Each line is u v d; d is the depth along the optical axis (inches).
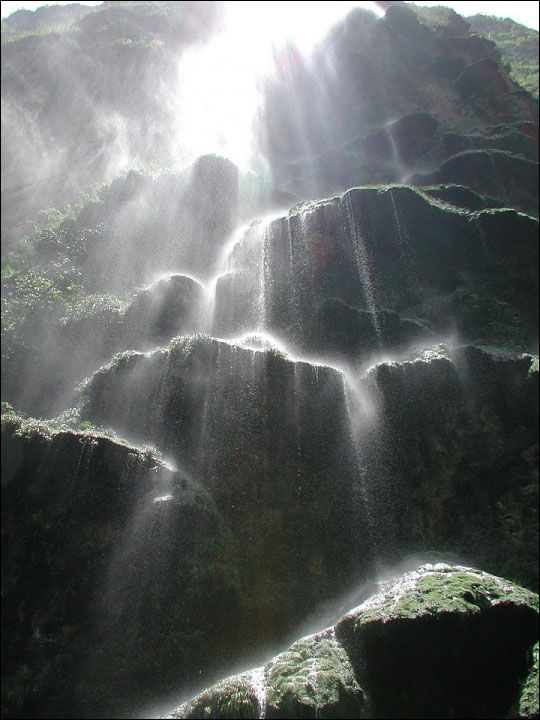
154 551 221.3
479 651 176.9
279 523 261.0
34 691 191.6
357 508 277.3
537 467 287.6
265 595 235.1
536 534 271.7
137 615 209.8
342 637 192.9
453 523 279.3
